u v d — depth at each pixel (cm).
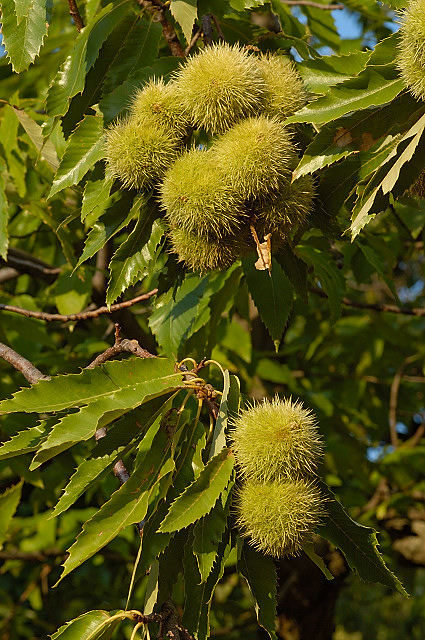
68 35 181
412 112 134
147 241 141
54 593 280
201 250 136
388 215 194
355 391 247
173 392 132
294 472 128
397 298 179
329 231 144
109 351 143
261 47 157
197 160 133
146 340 196
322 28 183
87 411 129
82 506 246
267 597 130
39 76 187
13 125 170
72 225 184
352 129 134
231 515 130
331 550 205
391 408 252
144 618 127
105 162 143
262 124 133
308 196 136
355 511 224
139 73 145
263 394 198
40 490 214
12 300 197
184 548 131
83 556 125
